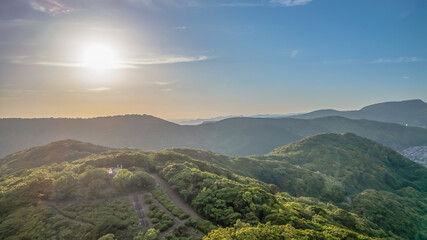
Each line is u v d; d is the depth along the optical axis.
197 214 75.19
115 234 63.72
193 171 106.75
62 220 70.75
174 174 107.38
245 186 88.44
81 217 72.81
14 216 73.44
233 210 70.31
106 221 69.25
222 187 84.50
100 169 106.00
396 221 150.38
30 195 84.50
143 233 63.62
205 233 62.84
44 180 93.31
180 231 64.12
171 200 86.81
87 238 62.75
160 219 71.56
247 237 51.41
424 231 147.12
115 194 91.25
